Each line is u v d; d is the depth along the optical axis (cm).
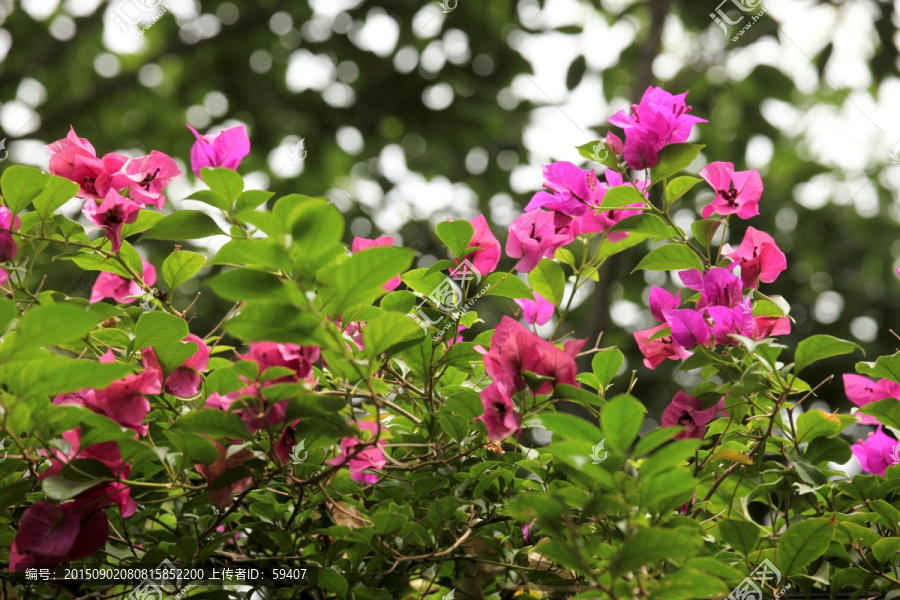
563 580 148
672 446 103
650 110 172
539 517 112
